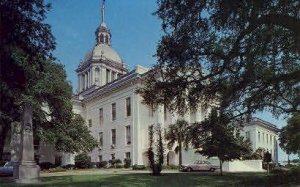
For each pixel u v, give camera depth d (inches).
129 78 2544.3
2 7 736.3
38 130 1800.0
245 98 884.6
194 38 734.5
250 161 2139.5
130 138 2524.6
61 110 1899.6
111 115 2755.9
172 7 704.4
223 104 869.8
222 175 1213.7
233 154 1202.0
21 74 857.5
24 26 781.9
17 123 1844.2
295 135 1733.5
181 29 719.1
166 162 2239.2
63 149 1994.3
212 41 738.2
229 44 745.6
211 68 789.9
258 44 680.4
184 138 1162.0
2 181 965.2
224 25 666.8
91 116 2994.6
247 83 776.3
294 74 773.3
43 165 2220.7
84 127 2134.6
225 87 818.8
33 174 948.6
